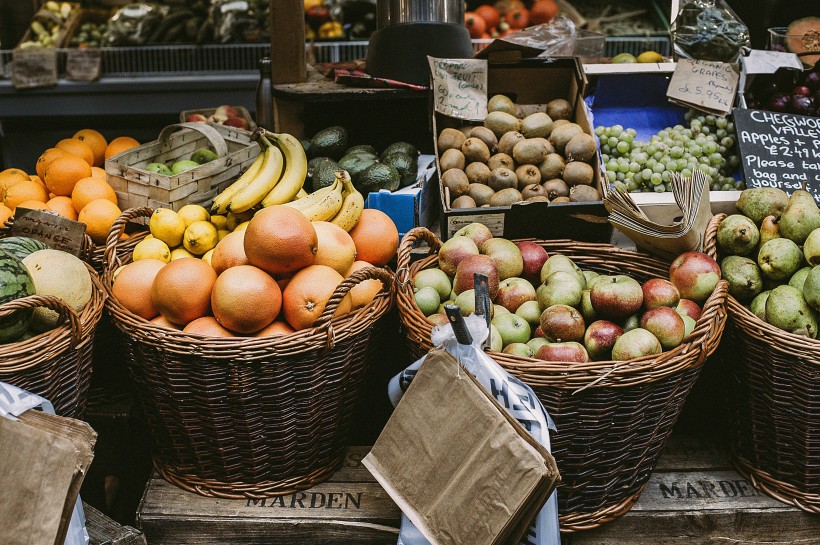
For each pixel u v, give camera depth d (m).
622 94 2.61
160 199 2.04
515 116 2.44
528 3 4.05
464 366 1.42
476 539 1.34
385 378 2.08
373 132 2.62
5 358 1.42
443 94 2.38
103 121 3.75
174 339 1.55
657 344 1.55
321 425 1.74
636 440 1.62
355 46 3.81
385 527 1.69
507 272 1.85
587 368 1.48
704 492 1.78
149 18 3.75
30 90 3.60
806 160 2.29
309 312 1.61
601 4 4.04
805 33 2.70
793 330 1.66
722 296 1.63
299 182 2.00
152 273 1.71
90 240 1.95
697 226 1.79
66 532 1.30
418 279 1.81
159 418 1.74
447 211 2.01
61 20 3.95
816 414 1.63
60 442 1.30
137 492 1.95
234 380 1.58
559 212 2.01
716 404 2.05
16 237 1.71
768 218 1.86
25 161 3.79
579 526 1.67
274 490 1.76
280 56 2.57
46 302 1.43
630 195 1.99
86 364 1.64
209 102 3.63
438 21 2.48
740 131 2.34
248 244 1.62
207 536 1.71
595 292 1.66
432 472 1.41
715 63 2.45
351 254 1.76
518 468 1.30
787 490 1.75
